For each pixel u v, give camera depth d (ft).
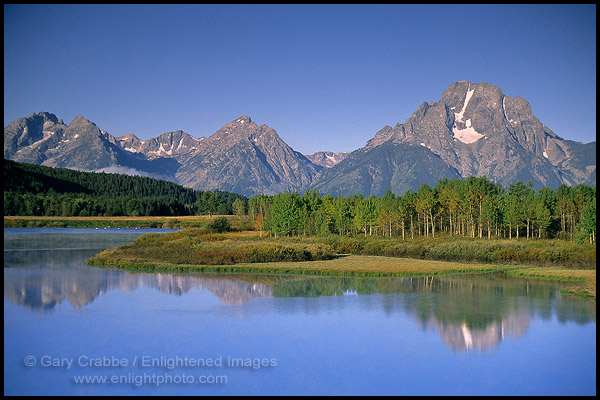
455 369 99.86
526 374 96.94
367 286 183.52
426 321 132.46
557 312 142.20
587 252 233.55
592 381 93.04
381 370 99.40
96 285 177.06
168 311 140.87
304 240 342.23
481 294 168.86
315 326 127.44
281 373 97.66
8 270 211.82
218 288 175.22
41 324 126.93
